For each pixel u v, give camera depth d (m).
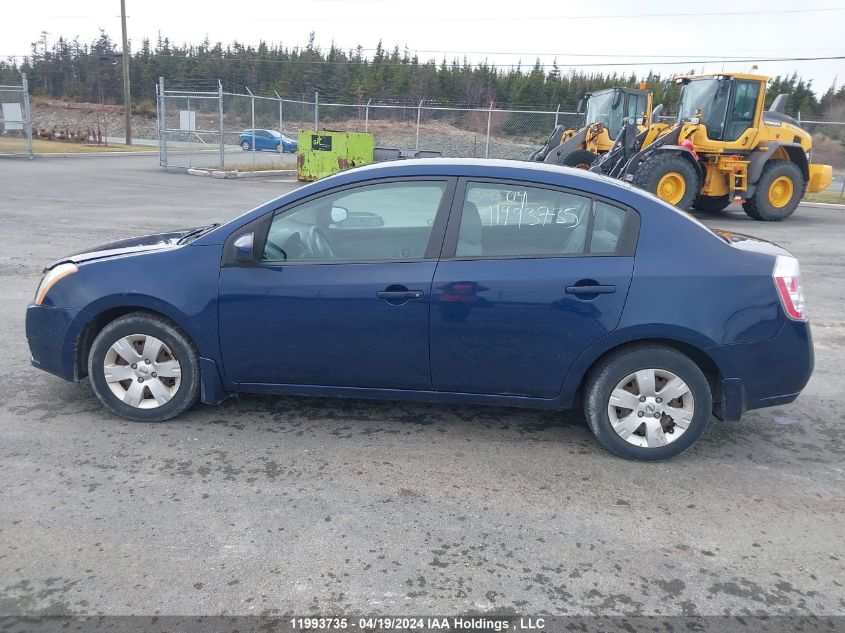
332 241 3.98
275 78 71.25
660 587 2.85
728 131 15.31
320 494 3.49
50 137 36.88
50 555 2.93
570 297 3.73
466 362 3.88
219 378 4.12
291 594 2.74
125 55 38.38
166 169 23.53
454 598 2.74
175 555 2.96
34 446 3.90
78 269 4.15
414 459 3.90
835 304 8.02
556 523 3.30
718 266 3.73
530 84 55.12
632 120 15.45
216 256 4.00
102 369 4.18
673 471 3.85
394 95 58.09
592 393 3.91
